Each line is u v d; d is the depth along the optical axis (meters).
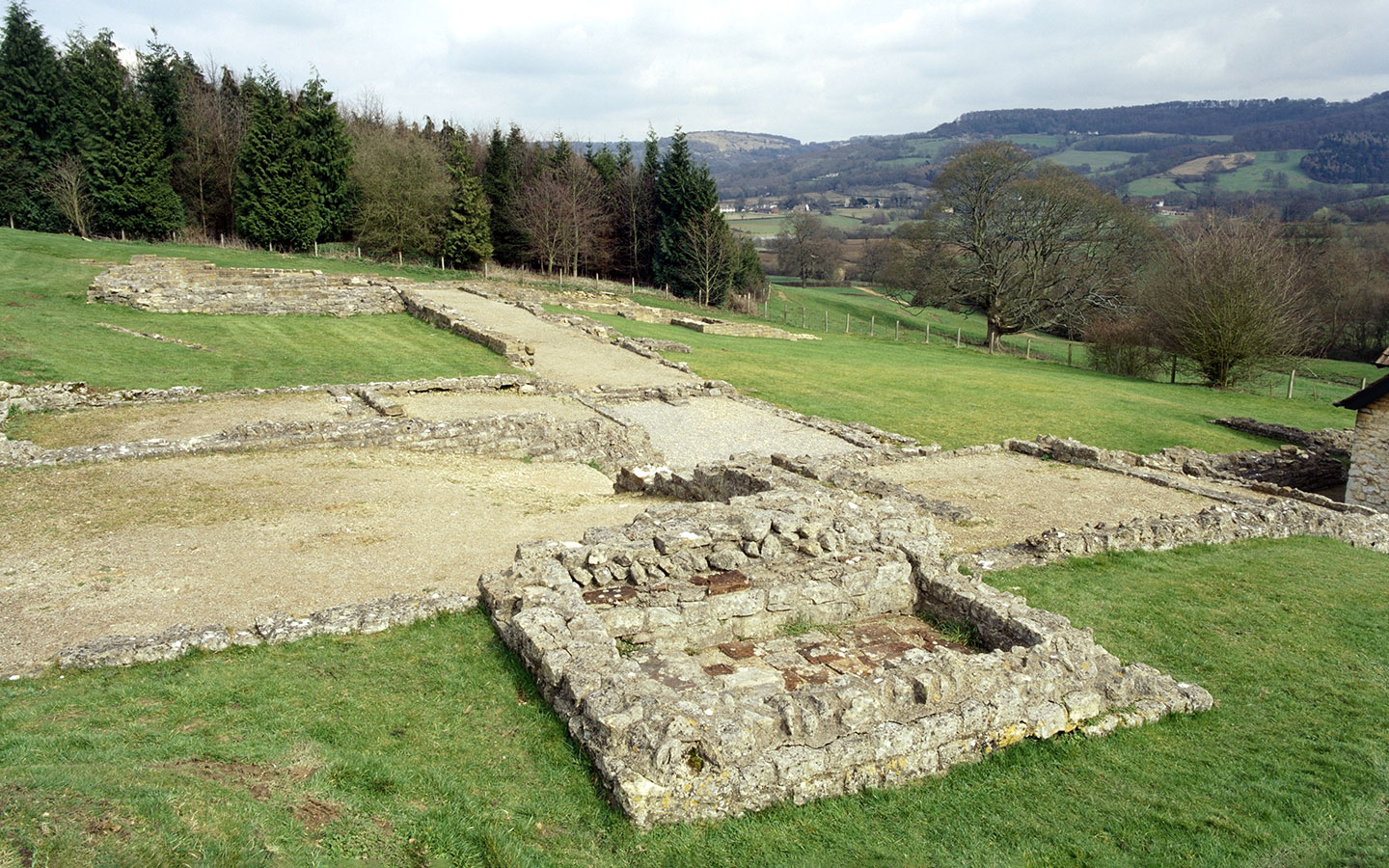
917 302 58.84
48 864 4.11
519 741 7.00
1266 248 40.41
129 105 55.44
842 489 16.20
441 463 17.42
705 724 6.51
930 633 9.34
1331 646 10.20
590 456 19.97
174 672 8.03
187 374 24.06
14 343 24.42
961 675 7.52
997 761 7.21
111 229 56.44
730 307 70.00
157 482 14.18
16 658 8.23
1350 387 46.09
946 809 6.55
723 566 9.48
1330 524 16.09
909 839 6.16
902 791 6.73
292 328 32.62
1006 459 20.73
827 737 6.78
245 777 5.72
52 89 55.22
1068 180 51.28
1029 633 8.39
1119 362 45.19
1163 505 16.83
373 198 60.97
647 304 60.06
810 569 9.63
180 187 62.84
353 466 16.23
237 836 4.82
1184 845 6.31
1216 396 37.97
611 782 6.23
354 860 4.98
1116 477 19.00
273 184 57.09
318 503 13.63
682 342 38.25
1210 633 10.48
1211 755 7.60
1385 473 21.39
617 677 7.14
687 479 15.70
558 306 48.00
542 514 14.01
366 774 6.12
